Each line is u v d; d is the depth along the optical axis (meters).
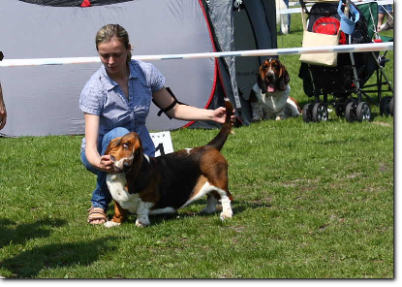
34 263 5.42
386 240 5.66
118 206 6.45
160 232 6.11
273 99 13.73
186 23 12.65
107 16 12.77
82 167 9.77
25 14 12.80
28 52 12.66
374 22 14.17
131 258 5.51
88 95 6.32
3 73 12.78
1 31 12.75
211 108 12.84
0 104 5.88
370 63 12.86
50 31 12.71
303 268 5.05
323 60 12.58
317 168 8.97
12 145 11.68
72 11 12.84
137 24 12.68
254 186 8.25
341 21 12.16
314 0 12.98
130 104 6.49
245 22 15.52
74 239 6.03
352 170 8.78
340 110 13.52
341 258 5.30
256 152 10.34
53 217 6.98
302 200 7.33
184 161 6.49
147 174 6.17
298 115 14.41
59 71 12.71
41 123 12.81
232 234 6.04
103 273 5.10
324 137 11.27
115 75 6.39
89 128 6.29
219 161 6.56
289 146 10.66
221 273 5.04
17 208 7.38
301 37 28.88
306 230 6.11
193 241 5.89
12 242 6.05
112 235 6.11
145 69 6.61
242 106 14.19
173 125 12.93
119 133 6.27
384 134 11.29
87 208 7.32
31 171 9.50
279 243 5.73
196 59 12.67
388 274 4.90
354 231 6.02
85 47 12.65
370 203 7.02
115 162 5.85
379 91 13.35
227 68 12.96
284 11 25.09
